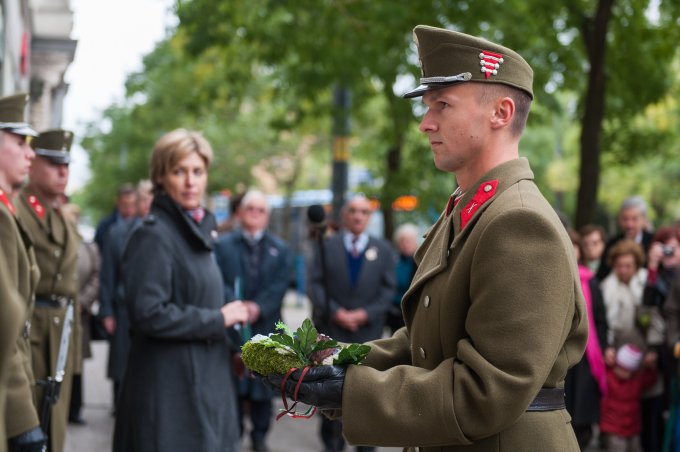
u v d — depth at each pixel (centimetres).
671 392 788
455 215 295
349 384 283
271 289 916
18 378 407
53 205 666
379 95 1756
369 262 884
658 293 866
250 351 296
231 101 1861
